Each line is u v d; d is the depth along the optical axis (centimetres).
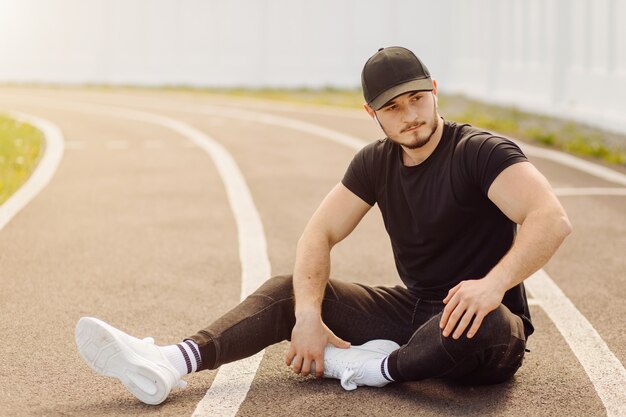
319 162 1055
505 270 338
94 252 636
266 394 372
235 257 623
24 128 1381
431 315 385
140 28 2608
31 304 513
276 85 2467
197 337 365
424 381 384
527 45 1666
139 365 349
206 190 880
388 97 349
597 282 559
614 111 1277
